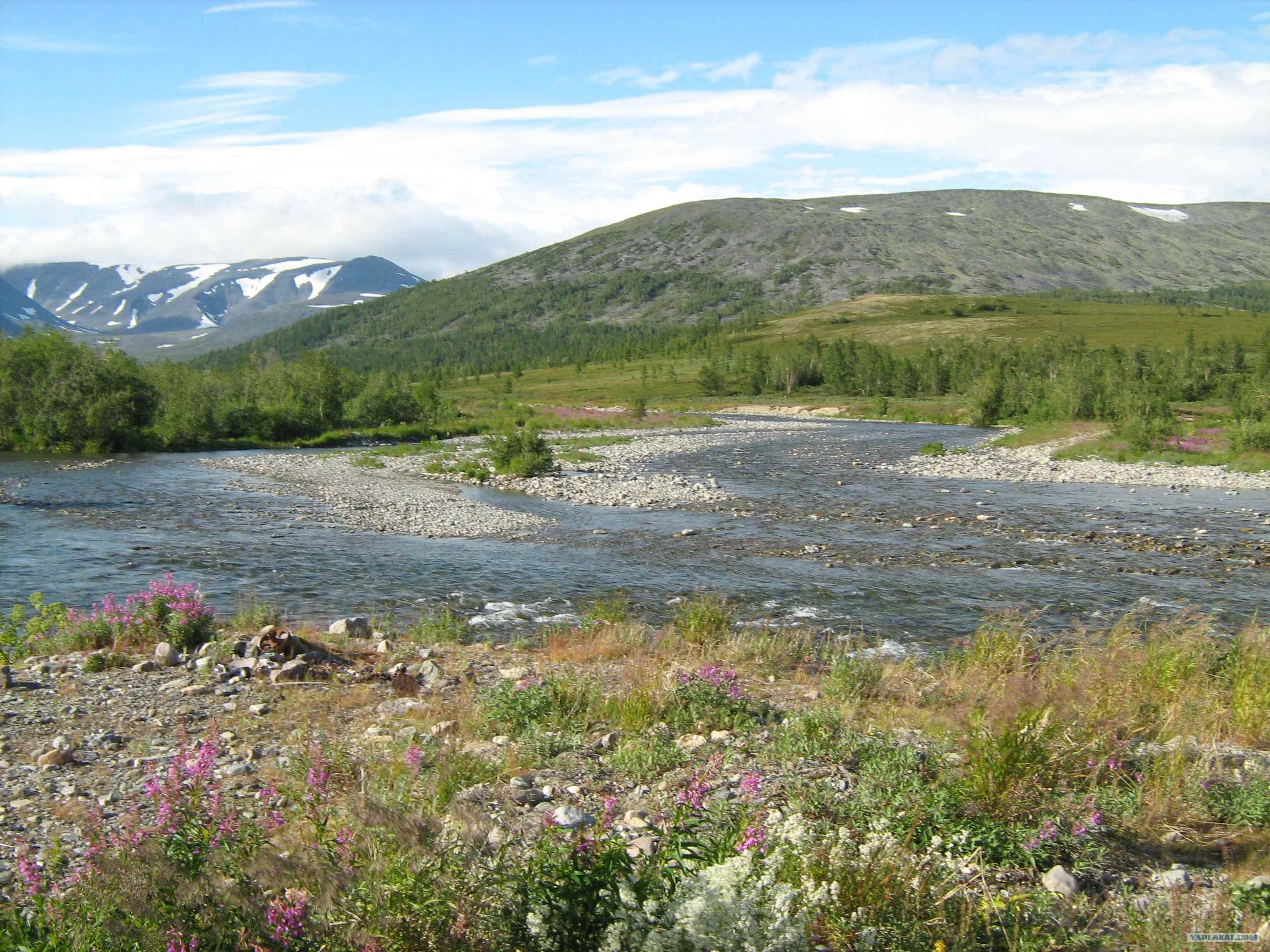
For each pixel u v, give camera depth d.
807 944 4.57
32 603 15.60
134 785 7.38
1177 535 27.64
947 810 6.74
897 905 5.23
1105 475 43.69
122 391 58.22
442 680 11.52
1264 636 12.74
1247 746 9.37
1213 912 5.36
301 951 4.31
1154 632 15.02
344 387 80.12
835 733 9.19
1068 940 5.26
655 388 158.75
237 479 41.06
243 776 7.62
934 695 11.38
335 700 10.35
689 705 10.11
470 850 4.90
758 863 5.09
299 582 19.80
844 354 157.50
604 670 12.54
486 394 160.50
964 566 22.89
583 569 21.98
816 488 38.88
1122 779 7.83
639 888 4.55
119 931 4.36
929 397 131.12
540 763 8.22
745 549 24.88
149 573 20.41
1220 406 85.31
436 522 28.95
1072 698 9.55
